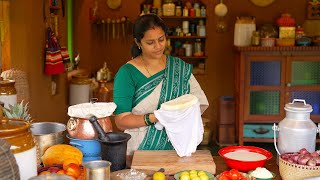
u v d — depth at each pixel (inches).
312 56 237.8
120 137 83.7
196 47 285.6
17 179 60.8
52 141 86.5
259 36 244.8
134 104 96.3
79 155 82.7
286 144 88.4
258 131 242.2
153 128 94.4
